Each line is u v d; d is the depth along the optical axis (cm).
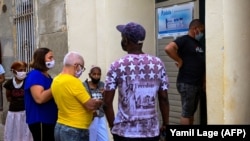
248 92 459
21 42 923
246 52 456
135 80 355
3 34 1001
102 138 557
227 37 435
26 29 898
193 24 491
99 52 643
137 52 366
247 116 457
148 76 359
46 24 806
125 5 634
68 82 420
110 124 373
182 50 494
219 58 438
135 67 356
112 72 359
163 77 371
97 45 649
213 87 446
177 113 607
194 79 489
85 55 685
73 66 430
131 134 355
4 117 973
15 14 945
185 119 498
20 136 641
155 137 364
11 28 961
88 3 671
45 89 466
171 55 491
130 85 355
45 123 469
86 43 682
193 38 493
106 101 364
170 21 616
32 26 869
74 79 423
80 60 434
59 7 753
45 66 476
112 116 369
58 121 433
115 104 612
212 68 447
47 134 473
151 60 364
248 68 459
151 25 651
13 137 644
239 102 449
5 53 995
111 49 629
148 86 359
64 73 432
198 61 490
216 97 443
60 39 755
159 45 645
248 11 458
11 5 958
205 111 540
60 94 422
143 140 356
